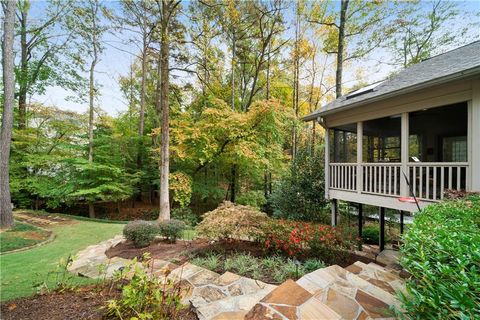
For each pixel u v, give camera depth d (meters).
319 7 10.83
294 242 3.65
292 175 8.34
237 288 2.46
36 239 5.85
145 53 11.74
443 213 2.15
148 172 11.55
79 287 2.57
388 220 8.49
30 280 3.17
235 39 11.67
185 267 3.12
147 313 1.66
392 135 7.00
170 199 10.85
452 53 5.60
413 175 4.31
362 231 7.63
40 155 10.45
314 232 3.89
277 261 3.53
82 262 3.93
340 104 5.74
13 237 5.79
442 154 6.09
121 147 10.88
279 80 13.97
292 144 12.22
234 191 10.45
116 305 1.74
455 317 0.88
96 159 10.41
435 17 10.56
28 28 11.00
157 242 5.02
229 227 3.96
